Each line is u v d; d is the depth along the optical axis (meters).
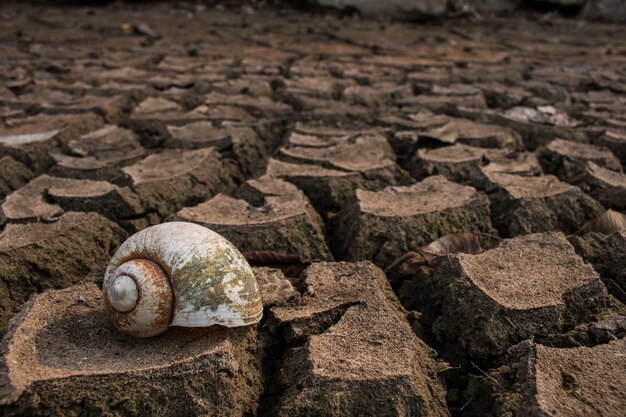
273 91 0.52
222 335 0.19
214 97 0.48
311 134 0.39
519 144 0.39
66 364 0.18
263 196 0.29
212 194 0.32
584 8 1.17
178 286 0.18
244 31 0.86
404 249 0.26
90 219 0.27
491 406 0.18
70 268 0.24
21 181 0.33
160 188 0.30
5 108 0.44
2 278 0.23
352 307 0.20
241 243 0.25
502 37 0.90
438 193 0.29
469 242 0.26
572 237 0.26
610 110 0.45
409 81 0.54
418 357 0.19
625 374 0.17
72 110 0.43
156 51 0.69
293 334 0.20
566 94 0.50
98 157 0.35
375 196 0.29
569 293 0.21
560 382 0.17
